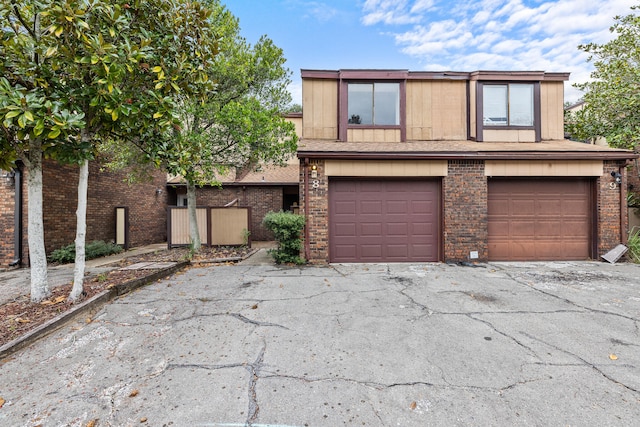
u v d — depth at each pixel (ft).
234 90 29.32
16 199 25.73
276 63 29.96
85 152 14.70
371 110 30.17
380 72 29.76
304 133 30.42
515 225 25.95
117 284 16.78
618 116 31.04
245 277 20.47
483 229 25.13
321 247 24.94
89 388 8.43
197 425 7.06
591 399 7.80
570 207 26.03
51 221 27.12
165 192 46.55
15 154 14.97
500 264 24.44
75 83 13.39
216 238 35.19
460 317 13.26
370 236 25.68
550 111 31.27
